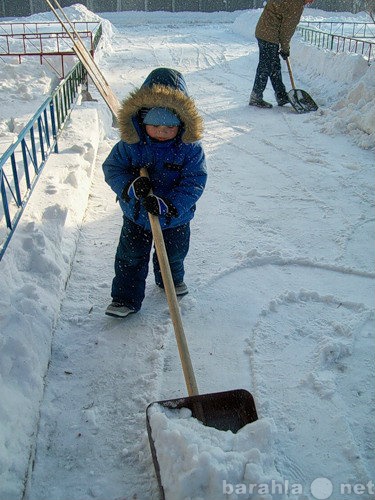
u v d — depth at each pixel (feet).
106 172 9.68
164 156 9.43
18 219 11.98
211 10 87.76
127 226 10.19
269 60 27.35
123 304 10.62
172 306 8.35
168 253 10.57
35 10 81.46
